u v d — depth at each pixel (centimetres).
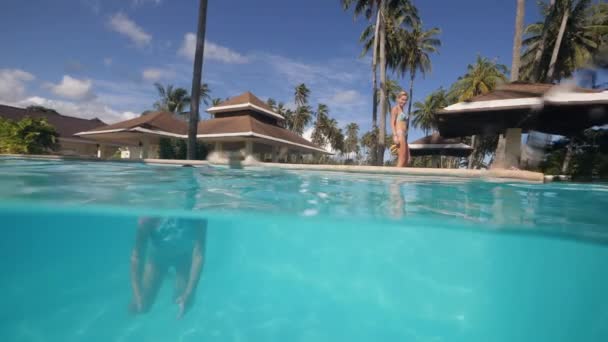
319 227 420
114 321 375
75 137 2980
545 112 720
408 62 3114
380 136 1972
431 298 493
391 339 449
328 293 495
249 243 477
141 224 372
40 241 411
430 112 3738
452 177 602
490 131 952
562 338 470
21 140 1717
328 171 705
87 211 362
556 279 468
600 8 2173
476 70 2905
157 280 377
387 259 491
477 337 475
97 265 425
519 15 1198
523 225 355
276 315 452
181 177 577
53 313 380
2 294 403
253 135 1830
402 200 432
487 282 491
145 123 2012
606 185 556
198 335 399
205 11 1227
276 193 464
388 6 2444
